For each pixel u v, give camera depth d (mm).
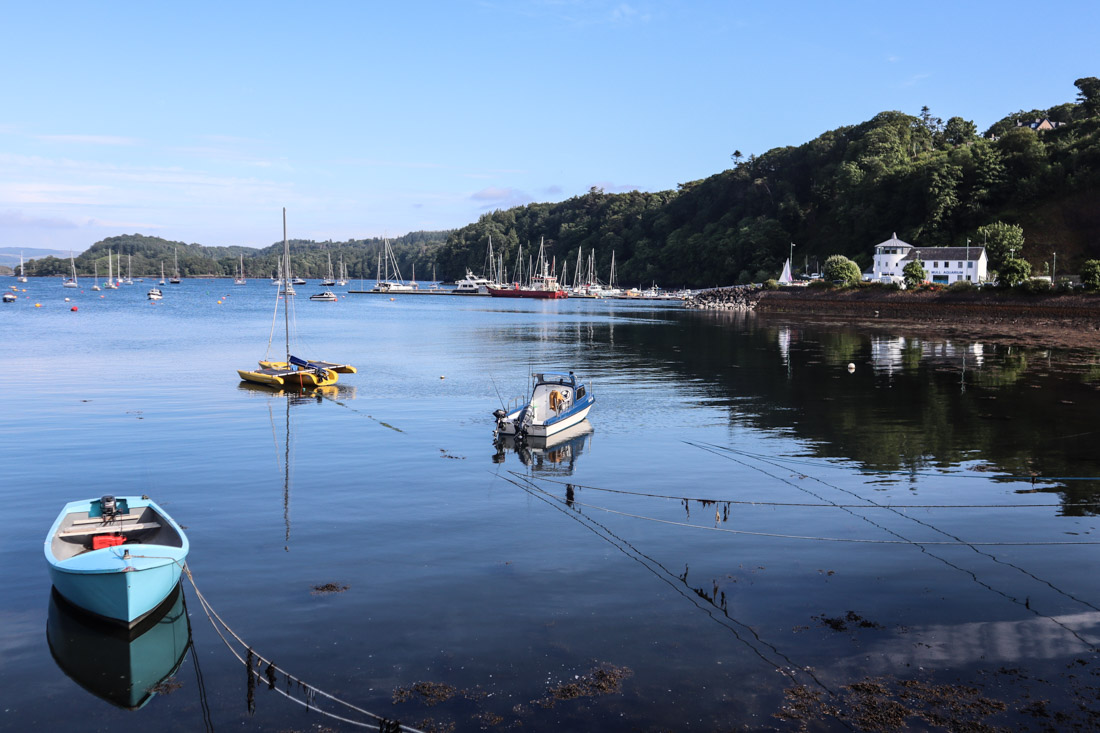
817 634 17234
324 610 18312
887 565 21547
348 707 14336
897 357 75688
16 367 63406
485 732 13516
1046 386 55656
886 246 167750
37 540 23109
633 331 111188
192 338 92688
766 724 13766
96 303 179500
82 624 17844
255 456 34156
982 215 185875
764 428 41312
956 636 17234
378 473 31453
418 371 65188
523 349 84250
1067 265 163000
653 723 13773
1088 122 194625
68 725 13938
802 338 98188
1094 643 16984
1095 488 29562
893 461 33969
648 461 34031
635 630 17312
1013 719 14031
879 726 13773
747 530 24625
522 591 19469
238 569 20828
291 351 80250
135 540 20859
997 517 26000
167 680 15344
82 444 35906
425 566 21156
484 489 29266
